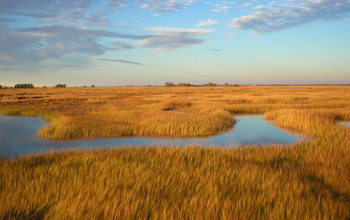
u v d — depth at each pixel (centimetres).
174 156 736
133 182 520
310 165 671
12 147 1062
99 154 751
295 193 462
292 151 827
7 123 1686
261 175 561
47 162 682
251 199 440
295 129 1472
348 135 1044
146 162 666
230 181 524
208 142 1184
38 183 508
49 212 400
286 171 592
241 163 667
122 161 661
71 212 395
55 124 1455
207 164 648
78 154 763
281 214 389
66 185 503
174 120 1523
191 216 391
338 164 657
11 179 534
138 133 1330
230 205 418
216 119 1600
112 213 393
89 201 427
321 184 521
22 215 402
